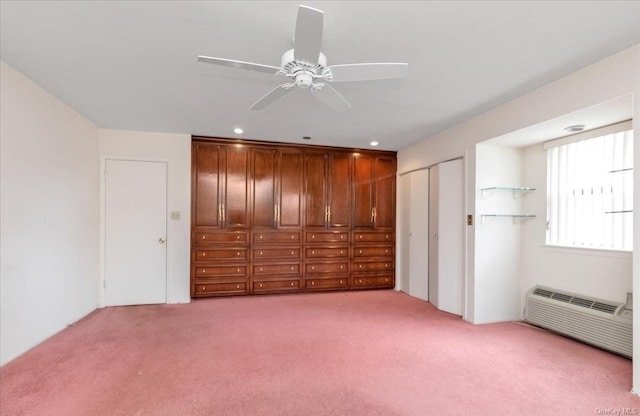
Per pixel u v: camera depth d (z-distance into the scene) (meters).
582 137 3.20
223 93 3.06
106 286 4.29
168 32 2.07
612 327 2.83
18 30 2.05
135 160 4.39
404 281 5.23
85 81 2.82
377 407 2.06
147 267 4.43
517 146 3.79
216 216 4.74
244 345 3.03
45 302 3.11
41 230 3.04
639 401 2.14
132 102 3.31
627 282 2.84
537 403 2.11
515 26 1.98
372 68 1.95
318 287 5.13
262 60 2.41
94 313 3.99
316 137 4.68
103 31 2.06
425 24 1.95
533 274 3.71
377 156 5.42
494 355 2.83
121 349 2.91
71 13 1.88
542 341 3.16
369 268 5.35
